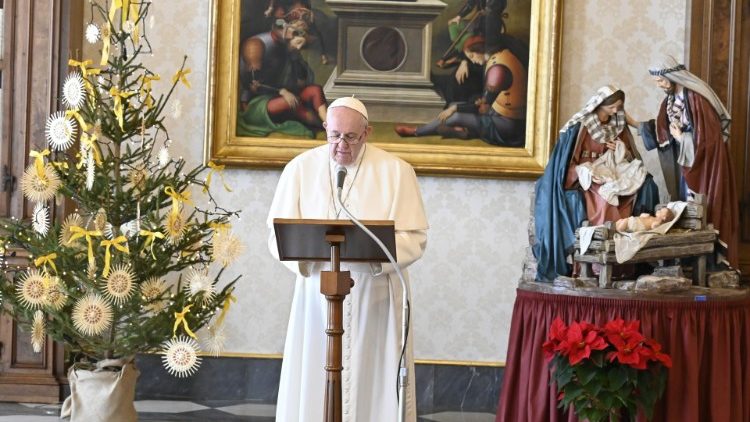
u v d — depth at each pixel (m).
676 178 5.86
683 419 4.99
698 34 6.56
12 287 4.86
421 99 6.68
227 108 6.63
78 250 4.71
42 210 4.80
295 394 4.62
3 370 6.28
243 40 6.64
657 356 4.66
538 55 6.66
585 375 4.61
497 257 6.76
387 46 6.68
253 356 6.69
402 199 4.70
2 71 6.29
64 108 6.31
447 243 6.75
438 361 6.72
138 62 6.67
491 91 6.68
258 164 6.61
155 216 4.77
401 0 6.68
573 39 6.75
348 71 6.68
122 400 4.79
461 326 6.75
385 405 4.57
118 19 6.65
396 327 4.59
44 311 4.77
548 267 5.65
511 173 6.64
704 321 5.05
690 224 5.45
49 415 5.93
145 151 4.99
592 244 5.27
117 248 4.55
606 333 4.67
